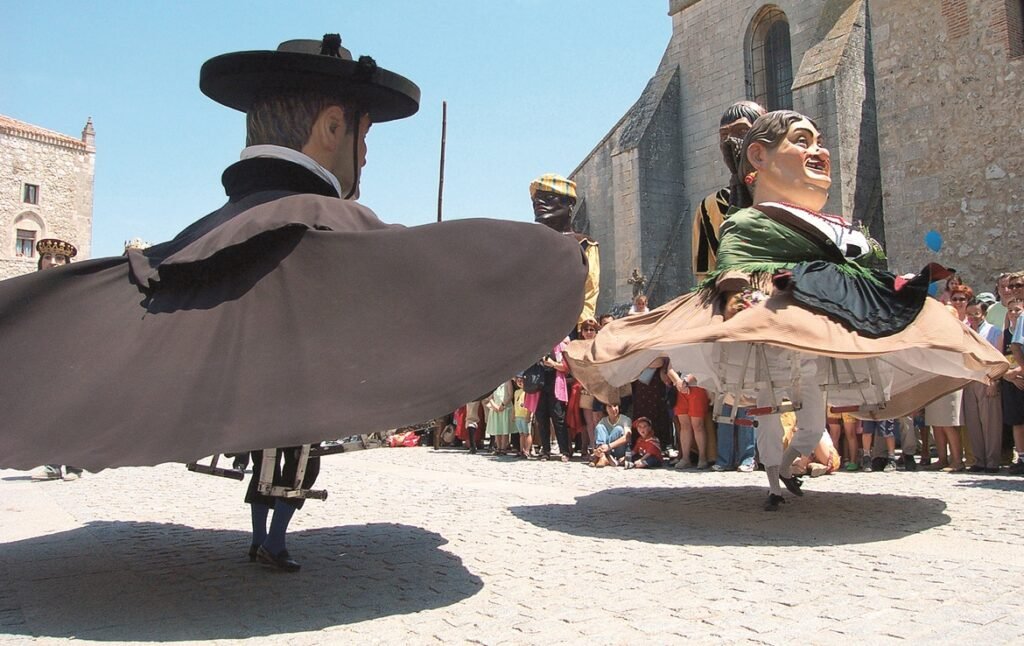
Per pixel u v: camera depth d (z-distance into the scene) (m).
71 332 3.35
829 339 4.82
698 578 3.88
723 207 7.11
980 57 15.36
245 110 4.37
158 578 4.03
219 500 7.07
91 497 7.36
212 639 3.02
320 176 3.93
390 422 2.94
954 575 3.83
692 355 6.58
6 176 50.06
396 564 4.28
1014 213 14.84
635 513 5.99
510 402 11.73
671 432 10.71
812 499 6.54
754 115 6.78
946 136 15.82
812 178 5.74
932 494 6.78
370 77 4.08
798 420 5.76
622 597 3.53
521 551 4.60
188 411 2.96
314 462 4.16
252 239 3.36
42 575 4.13
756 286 5.37
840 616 3.16
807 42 25.30
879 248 6.04
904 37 16.50
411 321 3.27
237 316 3.28
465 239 3.51
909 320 5.00
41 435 2.92
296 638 3.01
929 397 6.57
